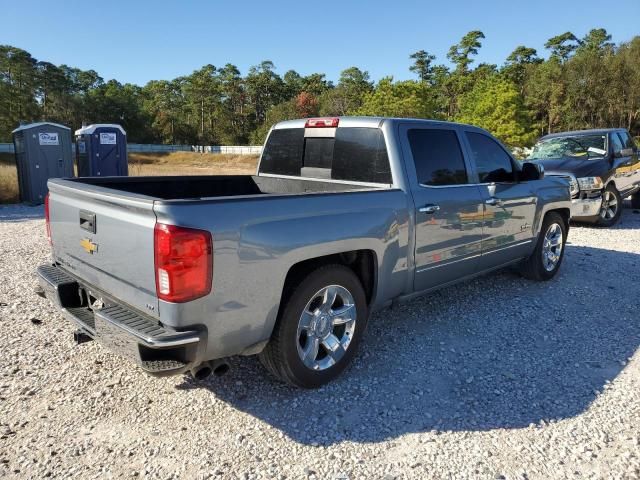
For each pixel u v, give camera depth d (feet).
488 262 16.01
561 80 209.46
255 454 8.96
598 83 200.44
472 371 12.23
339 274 11.04
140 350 8.39
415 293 13.60
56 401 10.60
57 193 11.63
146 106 406.00
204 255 8.51
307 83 443.73
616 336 14.40
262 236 9.36
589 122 213.87
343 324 11.68
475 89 193.47
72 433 9.51
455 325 15.14
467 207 14.39
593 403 10.74
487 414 10.32
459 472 8.50
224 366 9.50
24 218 36.55
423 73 336.08
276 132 16.01
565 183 19.93
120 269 9.38
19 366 12.04
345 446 9.23
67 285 10.98
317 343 11.03
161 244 8.29
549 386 11.50
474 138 15.40
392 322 15.33
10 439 9.26
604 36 323.16
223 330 9.04
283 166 15.72
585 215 30.91
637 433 9.60
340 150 13.89
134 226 8.84
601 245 26.68
